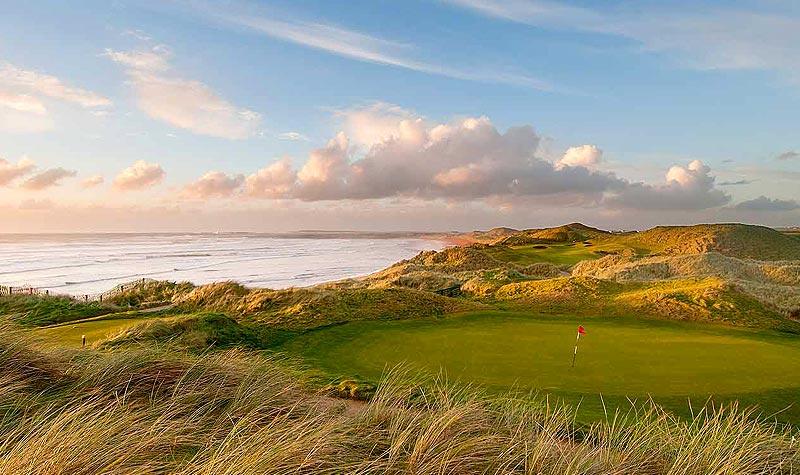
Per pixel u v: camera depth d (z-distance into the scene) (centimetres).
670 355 1459
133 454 413
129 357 670
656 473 507
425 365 1355
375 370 1310
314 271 8738
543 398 1059
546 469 470
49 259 10488
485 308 2308
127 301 3388
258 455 405
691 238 9312
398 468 453
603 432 623
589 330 1817
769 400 1103
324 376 1011
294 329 1809
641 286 2917
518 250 8988
